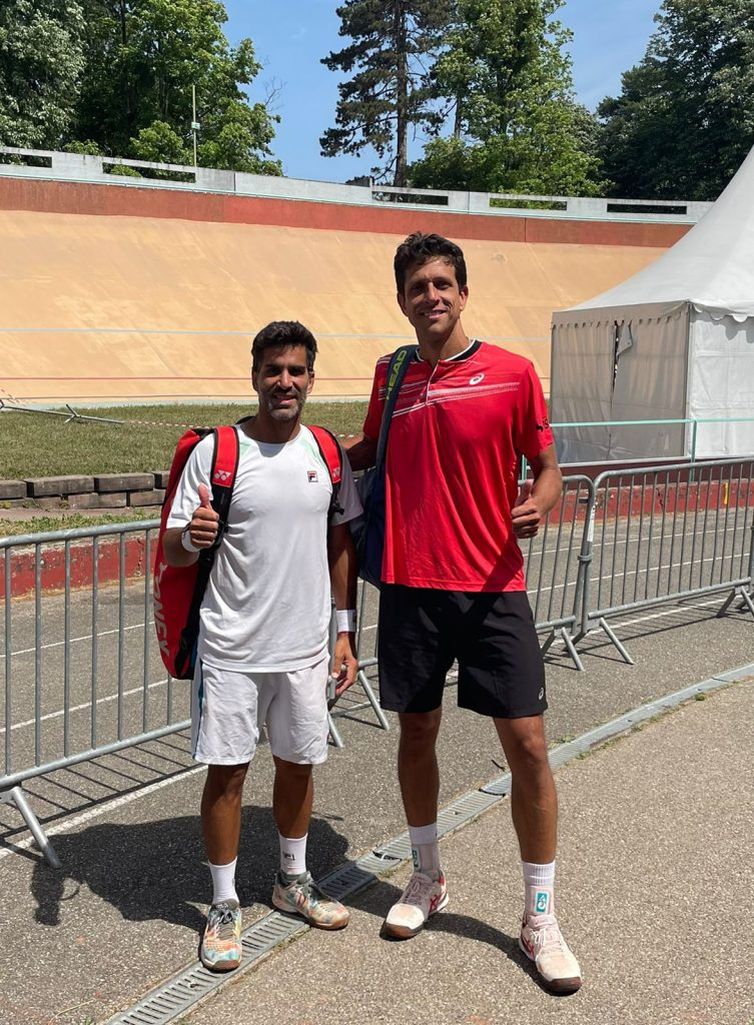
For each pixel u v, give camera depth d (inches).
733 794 156.0
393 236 1221.1
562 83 1872.5
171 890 129.1
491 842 140.4
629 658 234.4
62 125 1525.6
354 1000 104.3
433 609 112.0
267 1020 101.0
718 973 109.1
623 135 2133.4
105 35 1804.9
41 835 138.8
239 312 994.1
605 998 104.8
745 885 128.2
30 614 266.7
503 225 1275.8
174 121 1748.3
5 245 951.0
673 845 138.9
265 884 130.3
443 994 105.4
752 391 518.6
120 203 1058.1
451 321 109.8
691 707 197.9
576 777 162.7
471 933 117.3
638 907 122.6
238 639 110.7
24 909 124.0
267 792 160.9
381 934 117.1
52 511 362.3
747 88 1882.4
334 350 993.5
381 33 2453.2
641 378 546.3
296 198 1159.0
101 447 490.3
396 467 114.2
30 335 845.8
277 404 108.5
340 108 2524.6
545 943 109.0
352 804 155.8
